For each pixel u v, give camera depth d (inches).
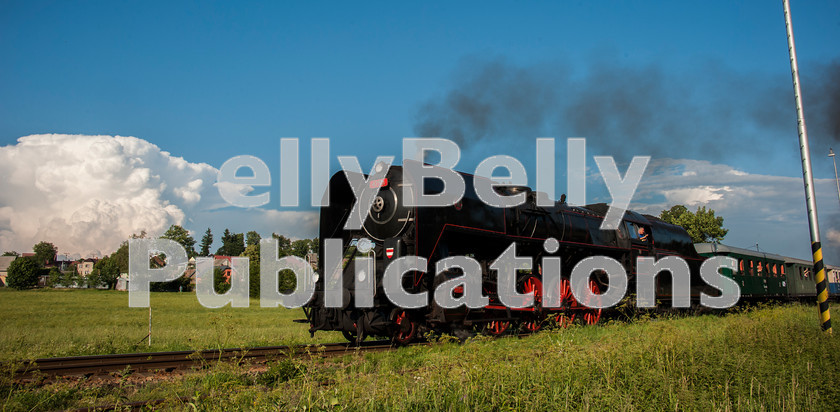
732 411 227.5
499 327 486.9
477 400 224.5
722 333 412.8
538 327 516.1
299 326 721.0
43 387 274.8
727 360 286.0
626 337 394.0
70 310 1238.3
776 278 992.9
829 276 1413.6
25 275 3125.0
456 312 434.0
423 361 351.3
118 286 3233.3
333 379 282.8
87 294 2372.0
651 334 377.4
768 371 272.7
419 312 432.8
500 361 305.3
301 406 219.0
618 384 252.4
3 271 4975.4
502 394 232.2
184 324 794.8
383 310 416.2
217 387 251.6
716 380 261.7
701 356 299.4
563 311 532.1
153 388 280.4
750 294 871.7
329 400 214.7
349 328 412.2
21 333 615.8
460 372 261.7
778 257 1052.5
